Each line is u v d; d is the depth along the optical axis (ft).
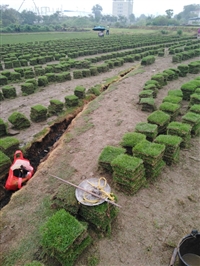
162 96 50.19
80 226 16.52
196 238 17.26
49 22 428.15
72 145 31.24
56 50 116.78
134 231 19.40
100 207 18.30
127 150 27.66
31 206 21.63
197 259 17.71
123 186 22.71
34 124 41.73
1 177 26.63
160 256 17.66
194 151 30.48
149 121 32.58
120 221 20.17
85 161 27.63
